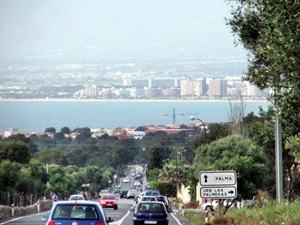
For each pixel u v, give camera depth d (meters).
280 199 83.50
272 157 136.00
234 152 153.12
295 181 118.12
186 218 137.50
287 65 43.97
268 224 78.44
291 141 56.28
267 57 47.94
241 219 90.38
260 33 48.84
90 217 63.78
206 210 120.38
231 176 93.88
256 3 48.16
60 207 64.31
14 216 139.50
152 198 141.62
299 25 43.19
